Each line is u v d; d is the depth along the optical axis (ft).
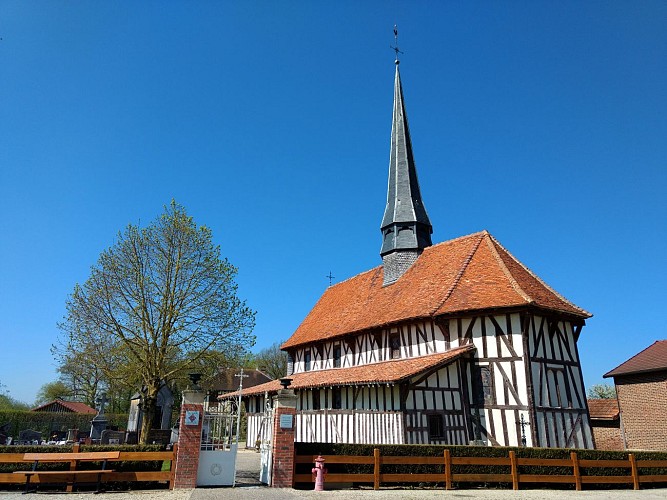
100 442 66.64
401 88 90.53
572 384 55.77
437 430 52.65
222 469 35.40
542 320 55.72
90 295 52.75
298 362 91.66
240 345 57.47
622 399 77.10
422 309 62.13
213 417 44.47
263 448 38.34
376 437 55.01
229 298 57.67
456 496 35.32
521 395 51.62
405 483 40.81
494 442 52.13
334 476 36.70
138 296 54.03
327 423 65.16
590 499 37.22
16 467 33.76
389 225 81.51
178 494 31.27
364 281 91.35
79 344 52.29
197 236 57.31
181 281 55.93
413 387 52.70
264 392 82.48
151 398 52.49
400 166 84.74
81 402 151.43
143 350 53.47
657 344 79.56
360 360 72.84
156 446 37.17
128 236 55.16
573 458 44.68
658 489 46.24
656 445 71.05
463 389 54.95
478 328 56.29
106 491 32.91
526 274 64.75
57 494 31.55
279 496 31.24
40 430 111.65
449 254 72.08
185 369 57.06
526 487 42.98
